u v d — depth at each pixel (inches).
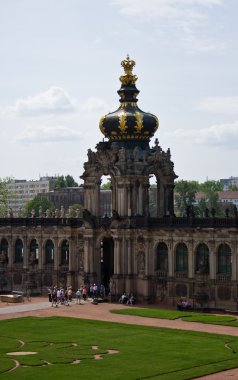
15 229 6894.7
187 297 5767.7
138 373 3371.1
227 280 5516.7
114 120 6289.4
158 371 3410.4
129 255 6072.8
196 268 5723.4
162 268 5959.6
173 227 5816.9
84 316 5182.1
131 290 6067.9
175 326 4699.8
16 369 3447.3
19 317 5128.0
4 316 5187.0
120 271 6077.8
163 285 5925.2
